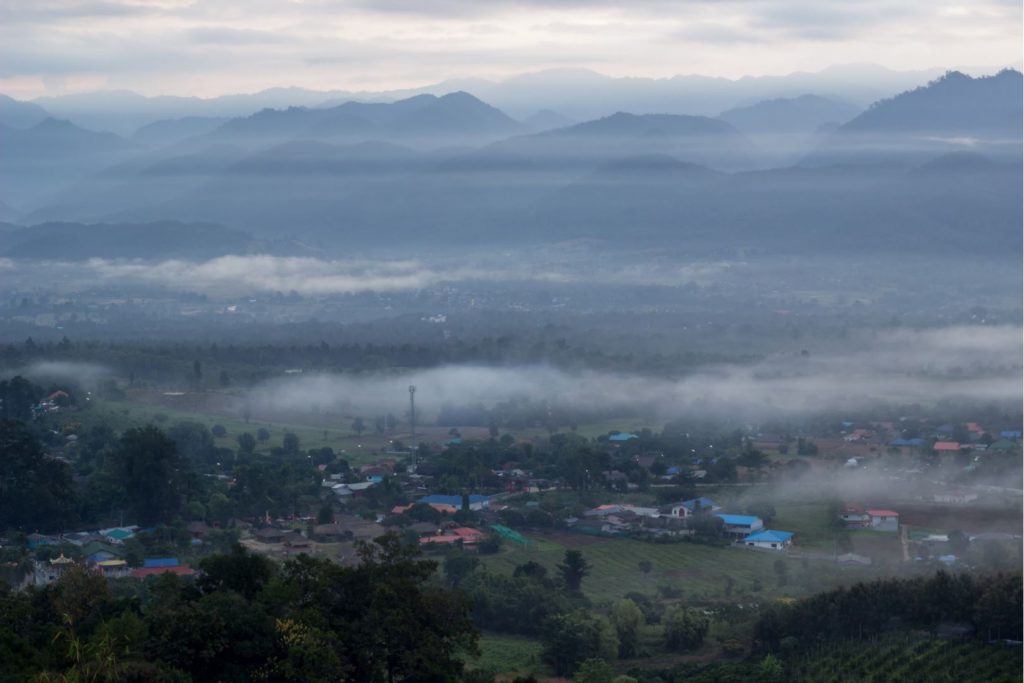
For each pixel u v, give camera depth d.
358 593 108.00
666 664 138.25
